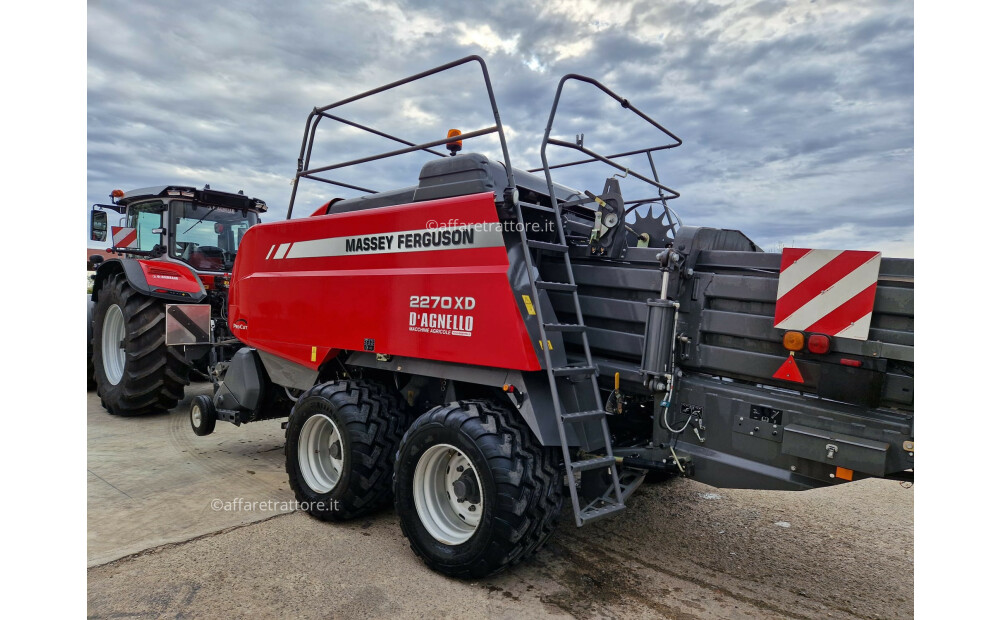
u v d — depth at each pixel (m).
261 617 2.47
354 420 3.38
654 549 3.34
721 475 2.83
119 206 7.50
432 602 2.65
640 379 3.09
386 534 3.39
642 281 3.18
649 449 3.02
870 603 2.82
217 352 6.43
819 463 2.60
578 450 3.03
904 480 2.52
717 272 2.96
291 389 4.54
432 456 3.02
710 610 2.70
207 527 3.35
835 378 2.57
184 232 6.66
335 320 3.71
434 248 3.17
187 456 4.69
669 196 4.22
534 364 2.79
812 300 2.61
